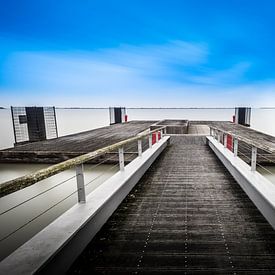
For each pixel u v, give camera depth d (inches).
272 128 927.7
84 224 83.1
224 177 185.6
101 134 542.9
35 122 653.3
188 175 192.2
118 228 103.6
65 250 71.6
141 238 95.7
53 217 201.2
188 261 80.8
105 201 104.3
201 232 100.3
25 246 67.1
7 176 303.4
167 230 102.3
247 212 119.9
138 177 173.2
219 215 116.9
